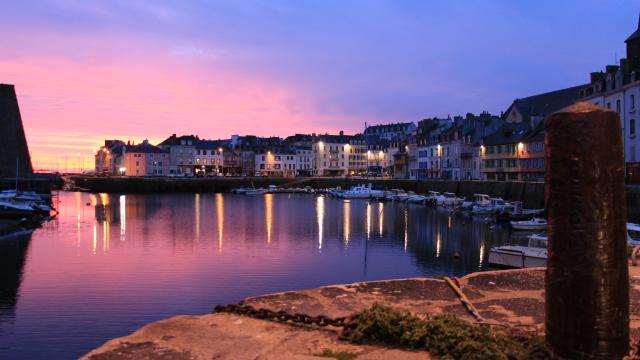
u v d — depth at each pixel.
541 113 84.75
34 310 16.64
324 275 22.39
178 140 134.50
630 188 37.91
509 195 60.28
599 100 52.16
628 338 3.84
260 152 144.00
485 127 87.19
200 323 5.46
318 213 55.94
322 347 4.77
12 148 83.88
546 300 4.05
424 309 6.08
